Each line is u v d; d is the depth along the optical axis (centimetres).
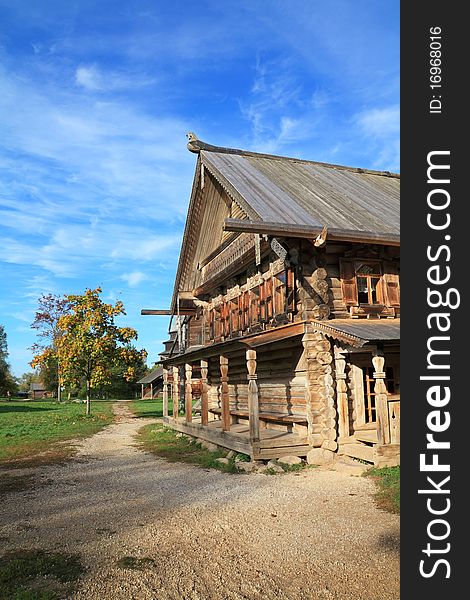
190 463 1145
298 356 1223
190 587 472
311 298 1163
